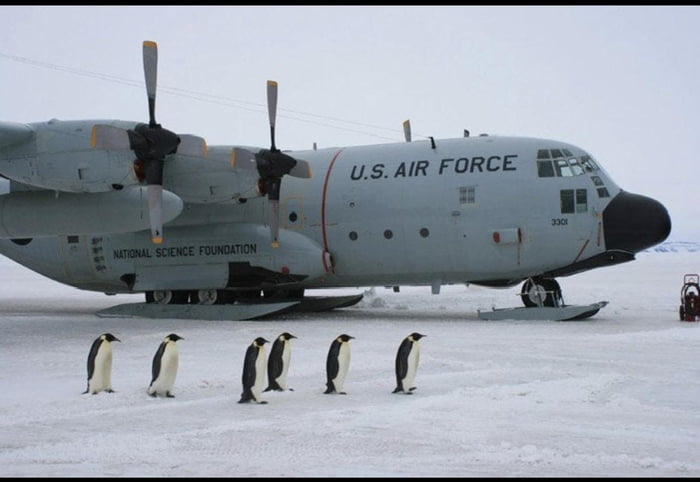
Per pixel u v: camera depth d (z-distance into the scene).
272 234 19.88
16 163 17.27
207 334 17.23
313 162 22.22
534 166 19.70
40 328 18.88
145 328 18.69
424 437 7.80
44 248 23.78
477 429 8.13
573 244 19.33
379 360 12.97
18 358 13.77
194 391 10.47
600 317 20.58
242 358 13.53
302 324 19.38
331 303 24.38
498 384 10.77
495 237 19.61
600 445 7.46
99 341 10.23
